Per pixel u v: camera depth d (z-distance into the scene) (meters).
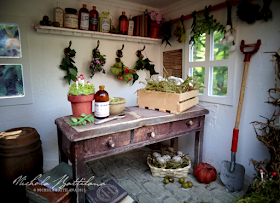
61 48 2.32
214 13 2.27
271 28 1.78
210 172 2.10
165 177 2.24
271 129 1.68
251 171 2.05
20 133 1.90
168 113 1.93
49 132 2.37
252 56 1.97
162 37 3.07
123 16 2.53
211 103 2.42
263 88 1.89
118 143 1.61
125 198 1.62
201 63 2.48
